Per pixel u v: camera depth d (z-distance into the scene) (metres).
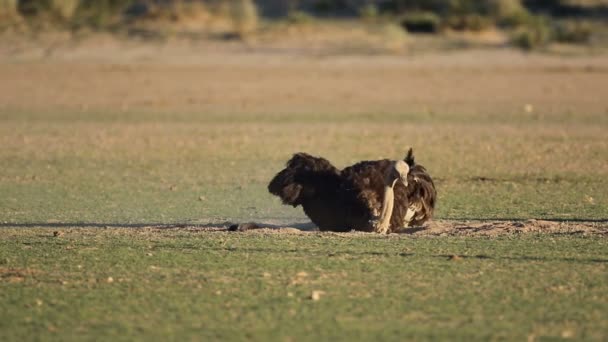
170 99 136.50
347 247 45.09
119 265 41.53
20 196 67.12
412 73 167.38
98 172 78.50
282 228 51.78
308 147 93.06
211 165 82.62
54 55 186.00
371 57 186.25
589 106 129.25
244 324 32.69
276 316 33.56
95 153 89.06
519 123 112.44
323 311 34.09
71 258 43.16
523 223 52.81
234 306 34.84
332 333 31.59
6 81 154.12
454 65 177.38
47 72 165.50
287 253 43.62
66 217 58.94
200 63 177.38
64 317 33.72
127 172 78.75
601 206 62.25
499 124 111.69
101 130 105.31
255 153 89.44
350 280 38.38
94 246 46.03
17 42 199.25
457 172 78.31
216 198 66.81
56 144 94.56
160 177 76.25
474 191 68.94
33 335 31.77
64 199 66.06
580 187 70.75
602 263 41.41
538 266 40.84
